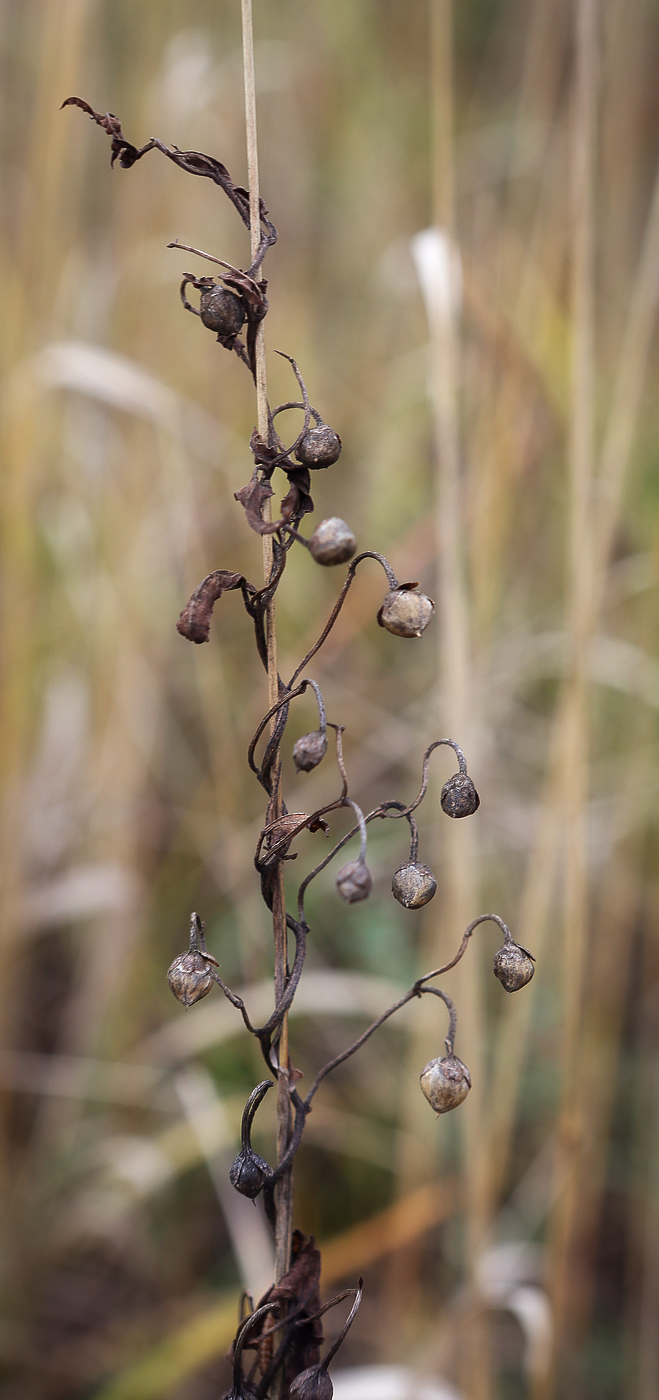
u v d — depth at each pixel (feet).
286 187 3.85
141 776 2.65
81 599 2.71
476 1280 1.92
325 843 2.77
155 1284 2.40
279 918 1.43
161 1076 2.47
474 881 1.99
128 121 2.88
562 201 2.97
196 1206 2.50
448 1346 1.95
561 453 2.98
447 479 1.93
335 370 3.70
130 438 2.80
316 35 4.06
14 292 2.39
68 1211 2.37
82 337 3.02
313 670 2.93
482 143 3.53
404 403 3.52
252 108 1.42
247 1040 2.60
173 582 2.99
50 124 2.37
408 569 2.99
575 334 1.89
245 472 3.06
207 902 2.77
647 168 3.68
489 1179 2.03
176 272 2.88
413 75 4.37
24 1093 2.58
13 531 2.30
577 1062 1.88
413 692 2.95
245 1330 1.43
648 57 3.43
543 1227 2.45
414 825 1.43
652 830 2.69
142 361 2.83
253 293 1.41
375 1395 1.89
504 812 2.64
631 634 2.86
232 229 3.49
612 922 2.50
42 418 2.60
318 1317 1.44
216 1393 2.32
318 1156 2.45
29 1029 2.66
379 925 2.59
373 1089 2.53
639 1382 2.24
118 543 2.66
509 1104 2.07
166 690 2.94
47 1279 2.36
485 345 2.42
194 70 2.80
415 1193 2.15
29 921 2.38
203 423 2.90
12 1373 2.20
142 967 2.62
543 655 2.88
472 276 2.31
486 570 2.22
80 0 2.33
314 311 3.71
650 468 2.99
